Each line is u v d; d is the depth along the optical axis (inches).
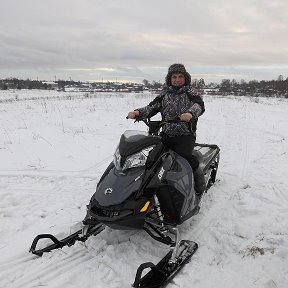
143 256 147.3
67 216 185.8
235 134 441.4
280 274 131.0
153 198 142.9
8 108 701.9
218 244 158.9
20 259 142.2
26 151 314.7
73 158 298.2
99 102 912.9
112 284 128.0
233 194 219.9
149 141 148.0
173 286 126.7
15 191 220.8
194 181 175.0
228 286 127.0
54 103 854.5
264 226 171.2
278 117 663.1
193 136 176.6
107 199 136.2
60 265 138.0
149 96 1270.9
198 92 176.2
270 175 254.8
